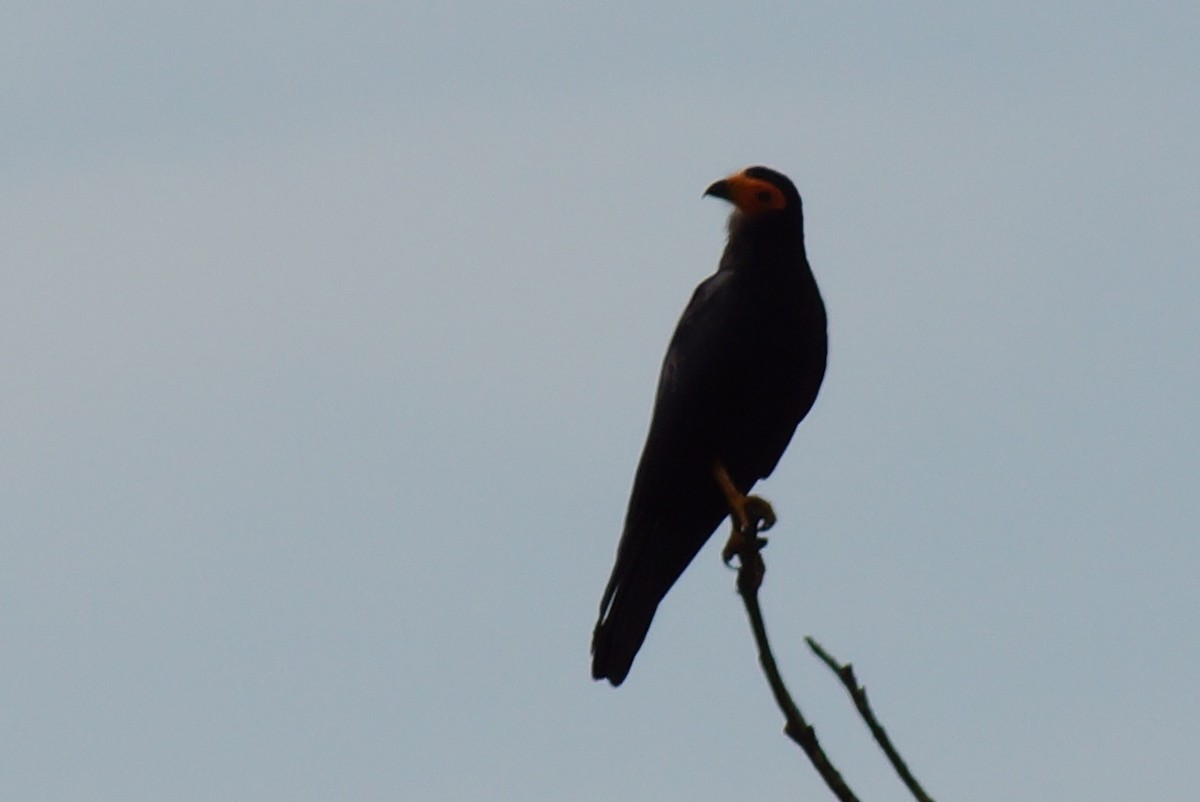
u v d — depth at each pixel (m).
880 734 7.46
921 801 7.35
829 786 7.91
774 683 8.22
